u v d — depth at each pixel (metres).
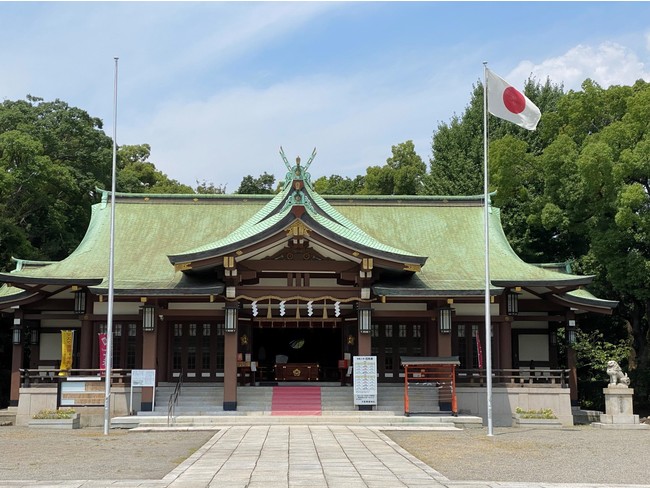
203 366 41.25
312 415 35.16
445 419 34.62
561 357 55.97
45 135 65.50
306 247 37.38
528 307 43.16
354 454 23.86
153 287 37.41
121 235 45.09
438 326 38.50
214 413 35.50
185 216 47.12
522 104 31.86
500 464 22.69
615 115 55.06
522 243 60.25
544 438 30.03
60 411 35.75
